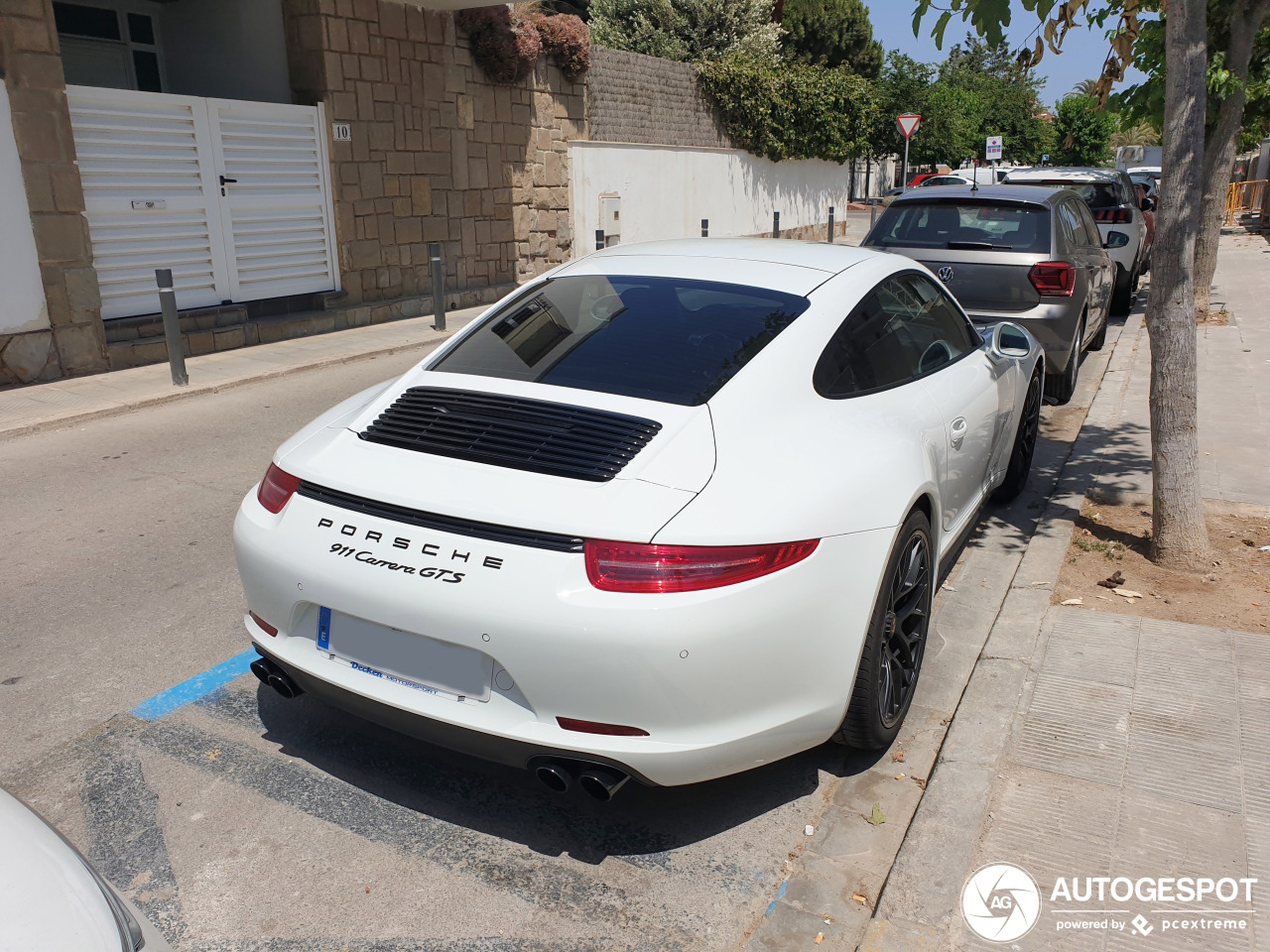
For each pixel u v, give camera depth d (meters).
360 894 2.57
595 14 26.23
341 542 2.63
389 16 11.59
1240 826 2.78
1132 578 4.40
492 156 13.68
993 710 3.33
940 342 4.02
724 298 3.32
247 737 3.30
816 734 2.75
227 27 11.51
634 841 2.81
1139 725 3.26
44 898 1.63
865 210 38.03
